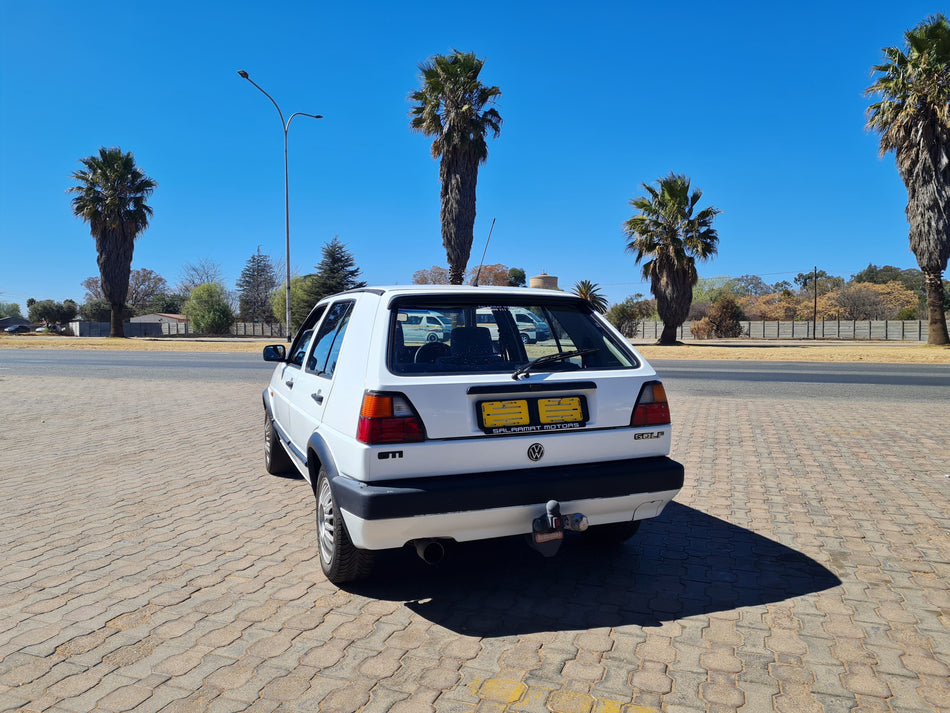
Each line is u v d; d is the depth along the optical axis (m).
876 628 3.19
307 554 4.21
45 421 9.43
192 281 85.12
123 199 44.66
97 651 2.99
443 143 30.64
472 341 3.58
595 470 3.38
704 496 5.50
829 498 5.42
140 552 4.25
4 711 2.52
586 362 3.63
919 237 29.03
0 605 3.47
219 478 6.14
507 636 3.12
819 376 16.72
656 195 38.41
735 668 2.83
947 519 4.85
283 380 5.46
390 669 2.83
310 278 61.38
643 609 3.40
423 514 3.07
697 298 85.25
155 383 14.78
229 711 2.53
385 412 3.10
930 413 9.89
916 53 27.47
